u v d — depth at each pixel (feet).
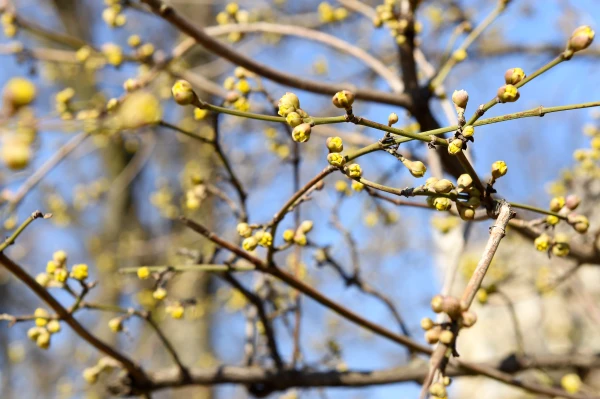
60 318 8.96
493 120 6.09
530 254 16.42
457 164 11.18
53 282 8.96
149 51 13.43
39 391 32.76
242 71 9.82
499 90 6.01
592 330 21.21
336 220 12.15
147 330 28.68
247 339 12.39
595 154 12.12
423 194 6.34
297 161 11.43
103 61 14.47
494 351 23.36
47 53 14.93
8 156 4.44
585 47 6.33
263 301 12.50
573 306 18.02
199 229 8.82
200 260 10.11
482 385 25.46
